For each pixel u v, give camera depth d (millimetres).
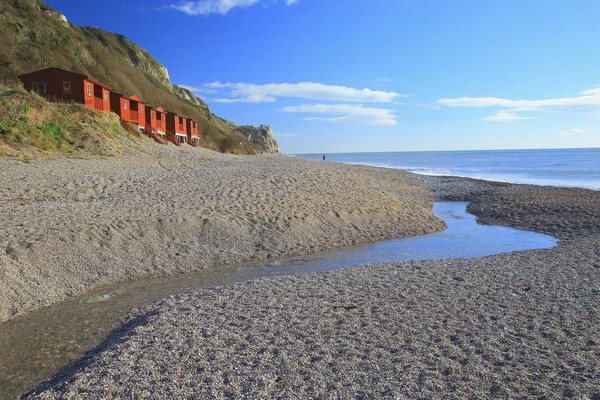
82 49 47344
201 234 12578
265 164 29625
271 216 14633
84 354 6207
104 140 24844
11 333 6984
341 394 4551
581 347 5570
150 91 56750
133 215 12930
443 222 16922
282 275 10320
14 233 10352
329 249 12945
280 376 4945
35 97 24234
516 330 6160
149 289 9258
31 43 39250
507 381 4754
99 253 10484
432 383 4723
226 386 4742
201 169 23250
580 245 12398
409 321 6562
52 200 14188
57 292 8742
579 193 22719
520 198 21594
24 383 5406
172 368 5191
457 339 5879
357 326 6402
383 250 12867
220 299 7871
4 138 19859
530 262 10391
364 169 37219
